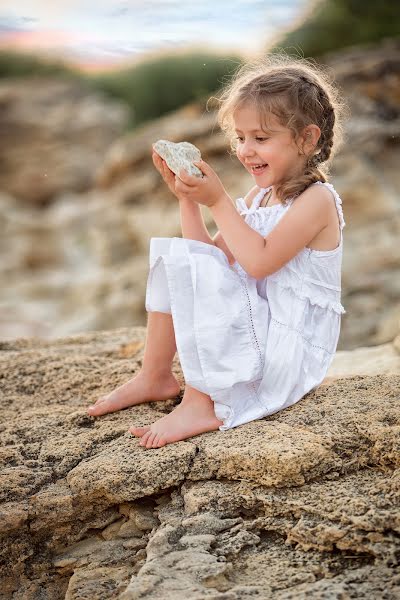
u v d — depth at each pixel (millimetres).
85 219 14961
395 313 6805
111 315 9508
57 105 19844
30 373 3152
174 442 2457
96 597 2102
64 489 2377
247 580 1977
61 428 2697
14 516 2277
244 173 8594
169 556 2031
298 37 10617
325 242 2574
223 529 2172
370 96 8484
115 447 2494
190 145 2535
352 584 1903
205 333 2449
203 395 2523
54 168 18359
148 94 17047
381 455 2262
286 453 2242
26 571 2307
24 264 14094
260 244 2459
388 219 7719
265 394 2553
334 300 2658
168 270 2477
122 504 2387
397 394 2580
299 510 2156
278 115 2455
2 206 17141
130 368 3113
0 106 19438
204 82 15266
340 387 2686
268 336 2535
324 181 2627
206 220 8117
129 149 10383
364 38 10547
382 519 2012
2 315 11438
